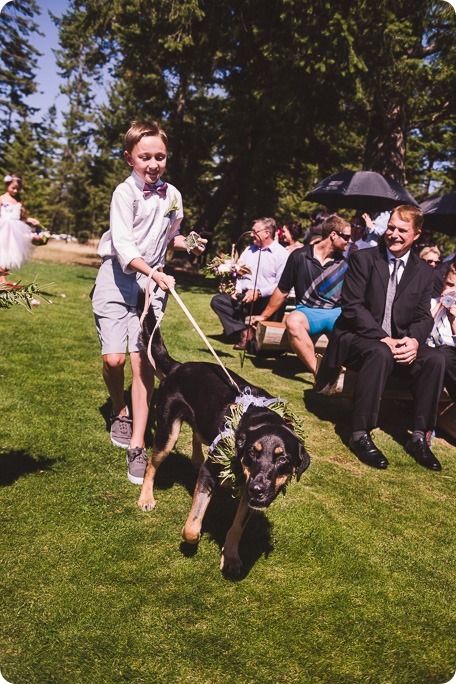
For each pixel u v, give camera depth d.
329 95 14.45
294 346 5.94
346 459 4.49
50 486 3.52
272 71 14.94
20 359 5.96
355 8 11.78
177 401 3.44
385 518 3.63
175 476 3.88
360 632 2.60
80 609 2.54
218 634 2.49
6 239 9.16
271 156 20.78
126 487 3.63
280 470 2.71
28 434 4.18
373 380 4.53
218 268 7.41
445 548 3.37
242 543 3.17
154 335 3.68
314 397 5.85
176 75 20.48
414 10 12.66
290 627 2.58
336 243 5.94
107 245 3.88
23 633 2.39
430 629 2.68
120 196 3.66
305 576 2.95
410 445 4.74
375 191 9.75
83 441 4.17
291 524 3.40
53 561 2.84
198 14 14.83
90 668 2.26
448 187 29.50
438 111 16.17
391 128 15.05
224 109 21.05
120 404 4.19
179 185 26.44
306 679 2.31
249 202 23.88
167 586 2.76
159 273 3.54
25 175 36.66
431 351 4.71
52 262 19.03
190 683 2.24
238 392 3.25
